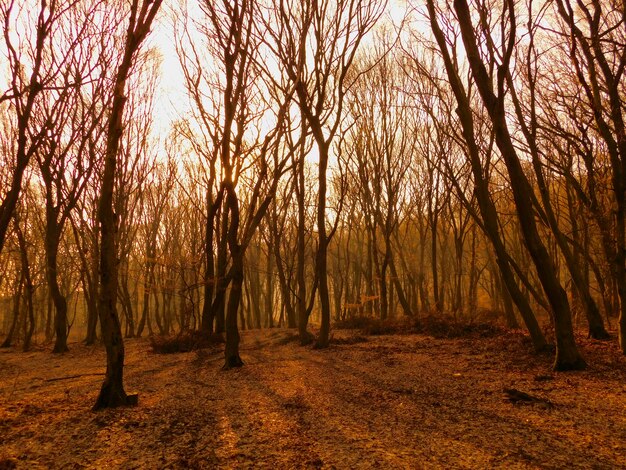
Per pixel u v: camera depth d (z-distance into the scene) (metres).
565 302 8.24
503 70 8.06
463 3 8.45
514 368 8.62
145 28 6.53
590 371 7.84
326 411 6.10
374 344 13.41
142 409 6.38
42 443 5.01
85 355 15.32
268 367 10.06
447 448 4.53
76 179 16.28
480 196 10.07
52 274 16.69
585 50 8.98
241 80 10.76
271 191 9.95
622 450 4.32
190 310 16.09
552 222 11.48
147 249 24.67
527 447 4.48
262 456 4.52
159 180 25.14
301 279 14.80
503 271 10.16
